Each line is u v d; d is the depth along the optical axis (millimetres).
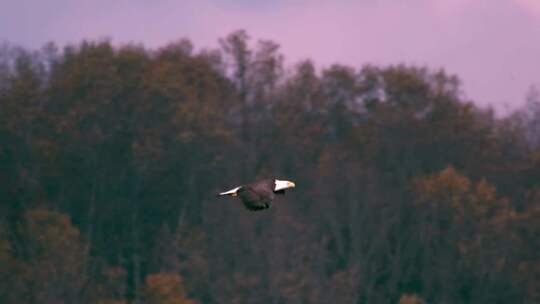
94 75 53625
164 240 50219
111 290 48000
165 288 42375
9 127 53281
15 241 49031
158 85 53656
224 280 46000
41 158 53531
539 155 55875
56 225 46594
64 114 54500
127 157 54312
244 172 54906
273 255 45969
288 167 55969
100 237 53594
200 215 53125
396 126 55906
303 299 45469
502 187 55594
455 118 56531
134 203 53938
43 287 45094
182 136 52906
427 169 55938
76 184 54344
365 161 55188
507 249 48688
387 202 50938
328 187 51031
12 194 53219
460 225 49312
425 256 49781
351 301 46781
